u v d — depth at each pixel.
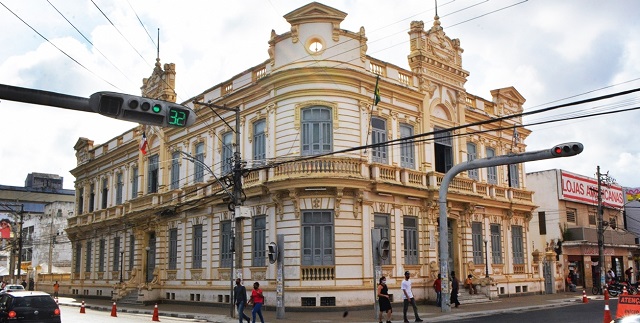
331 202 28.95
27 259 82.31
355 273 28.91
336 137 29.44
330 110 29.83
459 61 37.50
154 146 42.44
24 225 83.12
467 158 37.72
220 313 29.58
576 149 21.28
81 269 53.34
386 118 32.25
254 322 23.08
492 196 38.91
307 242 28.83
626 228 57.94
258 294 23.17
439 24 36.53
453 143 36.44
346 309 28.17
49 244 72.75
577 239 47.38
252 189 30.88
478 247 37.44
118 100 12.72
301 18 29.97
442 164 35.88
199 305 35.19
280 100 30.39
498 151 41.44
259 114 32.09
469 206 36.06
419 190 32.69
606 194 54.84
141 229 42.53
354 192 29.39
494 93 42.12
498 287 38.12
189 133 38.41
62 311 34.84
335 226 28.77
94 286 50.16
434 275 32.47
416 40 34.81
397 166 31.64
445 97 36.22
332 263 28.59
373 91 31.31
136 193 44.91
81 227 53.22
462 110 37.19
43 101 12.10
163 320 27.25
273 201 29.88
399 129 32.97
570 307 30.89
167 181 40.34
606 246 50.84
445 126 35.97
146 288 38.16
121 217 45.03
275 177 29.38
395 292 30.67
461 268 35.31
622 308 18.92
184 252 37.41
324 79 29.64
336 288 28.16
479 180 38.84
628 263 54.12
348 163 29.03
